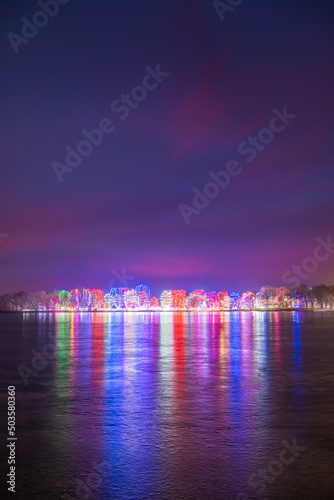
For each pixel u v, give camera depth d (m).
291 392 14.45
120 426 10.20
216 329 59.12
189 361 23.44
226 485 6.73
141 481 6.90
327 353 27.39
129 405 12.52
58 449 8.49
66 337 44.38
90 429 9.95
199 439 9.10
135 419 10.86
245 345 33.66
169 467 7.48
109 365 21.95
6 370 20.39
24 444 8.83
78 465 7.61
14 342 37.91
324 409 11.86
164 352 28.42
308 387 15.41
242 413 11.43
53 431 9.80
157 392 14.59
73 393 14.49
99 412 11.66
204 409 11.94
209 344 34.72
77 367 21.25
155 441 8.98
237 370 19.95
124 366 21.52
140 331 55.12
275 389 15.04
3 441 9.05
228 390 14.87
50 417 11.12
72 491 6.54
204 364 22.16
